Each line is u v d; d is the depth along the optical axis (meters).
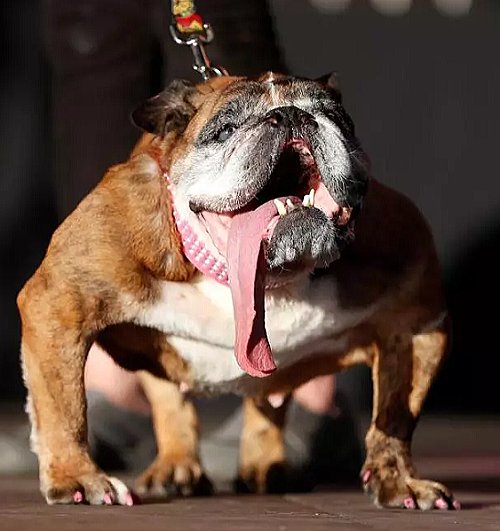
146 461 10.77
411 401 8.38
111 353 8.55
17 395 17.81
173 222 8.03
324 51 17.38
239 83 8.15
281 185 7.90
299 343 8.34
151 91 10.43
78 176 10.26
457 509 7.98
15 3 17.38
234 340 8.22
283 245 7.49
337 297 8.25
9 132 17.42
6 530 6.61
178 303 8.14
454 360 17.59
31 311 8.09
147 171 8.14
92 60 10.21
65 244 8.11
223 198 7.64
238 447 10.59
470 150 17.41
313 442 10.03
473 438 14.64
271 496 9.13
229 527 6.79
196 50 9.10
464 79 17.44
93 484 7.91
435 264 8.48
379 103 17.41
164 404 9.35
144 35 10.27
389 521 7.26
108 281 8.04
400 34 17.42
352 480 10.38
